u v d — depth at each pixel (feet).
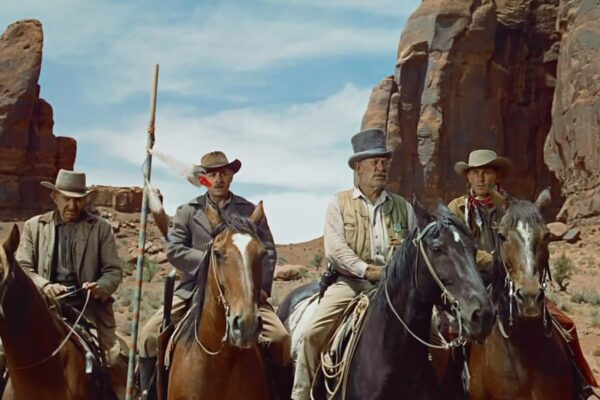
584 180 195.52
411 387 26.71
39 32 278.26
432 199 257.14
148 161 30.25
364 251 30.19
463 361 30.32
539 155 264.93
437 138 256.93
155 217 29.45
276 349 29.78
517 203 29.43
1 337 28.63
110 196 267.39
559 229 179.22
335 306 30.19
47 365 29.35
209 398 27.25
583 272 135.95
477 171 32.68
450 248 24.97
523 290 27.91
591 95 197.88
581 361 32.01
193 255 29.71
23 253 32.24
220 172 30.53
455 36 260.01
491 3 264.52
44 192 266.36
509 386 29.66
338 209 30.53
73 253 32.42
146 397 30.25
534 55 267.18
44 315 29.45
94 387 31.19
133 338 29.89
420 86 265.54
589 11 206.59
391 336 26.84
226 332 25.85
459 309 24.54
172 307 30.99
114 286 32.48
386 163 30.50
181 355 28.17
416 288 26.11
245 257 25.21
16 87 266.16
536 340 29.37
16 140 262.88
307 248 284.61
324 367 29.32
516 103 266.57
